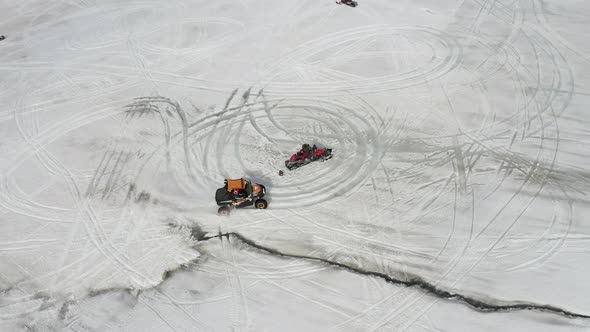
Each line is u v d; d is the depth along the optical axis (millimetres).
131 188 14859
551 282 11203
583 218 12680
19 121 18234
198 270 12219
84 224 13695
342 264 12109
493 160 14820
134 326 10953
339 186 14352
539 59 19312
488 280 11391
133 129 17453
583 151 14844
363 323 10695
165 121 17781
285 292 11516
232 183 13234
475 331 10367
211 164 15609
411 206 13500
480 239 12391
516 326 10398
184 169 15492
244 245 12797
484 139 15648
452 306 10922
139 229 13453
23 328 11039
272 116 17641
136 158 16078
